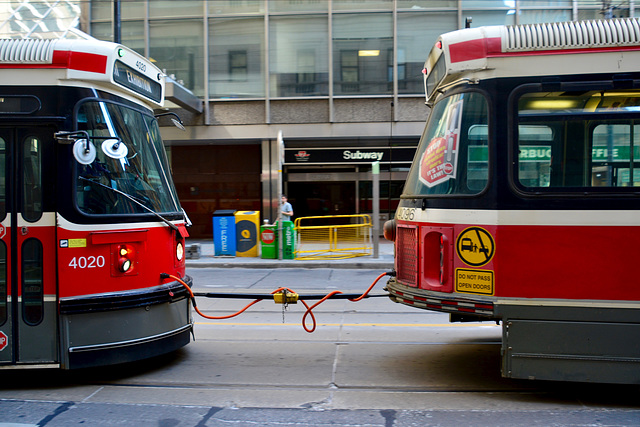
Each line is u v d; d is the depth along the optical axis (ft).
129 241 15.84
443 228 14.80
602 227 13.56
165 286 16.75
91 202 15.35
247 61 60.08
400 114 58.80
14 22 57.47
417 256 15.53
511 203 13.99
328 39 59.11
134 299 15.69
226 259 47.47
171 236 17.38
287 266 44.47
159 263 16.67
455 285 14.61
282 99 59.77
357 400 14.66
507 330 13.94
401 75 58.70
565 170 13.94
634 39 13.75
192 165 66.18
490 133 14.24
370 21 58.65
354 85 59.21
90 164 15.42
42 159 15.12
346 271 42.04
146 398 14.84
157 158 18.04
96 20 60.39
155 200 17.15
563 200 13.76
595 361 13.57
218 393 15.25
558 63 14.03
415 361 18.39
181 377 16.74
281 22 59.57
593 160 13.87
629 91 13.80
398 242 16.85
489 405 14.24
